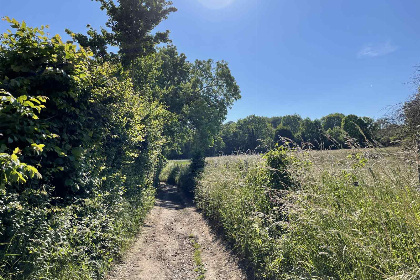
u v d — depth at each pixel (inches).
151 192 497.4
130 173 340.8
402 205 114.6
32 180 143.9
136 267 215.5
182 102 1040.8
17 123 131.6
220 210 308.3
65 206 168.4
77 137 188.5
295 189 181.3
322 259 126.2
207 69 1220.5
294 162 203.9
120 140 276.1
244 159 344.5
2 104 128.2
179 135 1101.1
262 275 171.6
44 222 133.1
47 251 130.0
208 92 1221.1
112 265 205.0
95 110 215.5
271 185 212.2
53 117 171.3
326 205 141.4
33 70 165.9
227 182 336.8
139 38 615.8
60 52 173.2
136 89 652.1
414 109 191.3
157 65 824.3
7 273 103.5
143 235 312.0
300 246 138.7
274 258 165.2
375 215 121.3
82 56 193.3
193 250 269.1
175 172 976.9
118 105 259.8
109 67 273.7
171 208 536.1
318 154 198.4
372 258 108.0
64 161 169.9
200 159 733.9
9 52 160.2
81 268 150.0
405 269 95.6
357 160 173.6
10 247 111.2
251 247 197.9
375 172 148.9
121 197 268.8
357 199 141.3
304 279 124.8
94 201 195.5
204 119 1146.7
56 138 169.3
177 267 222.7
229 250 248.5
